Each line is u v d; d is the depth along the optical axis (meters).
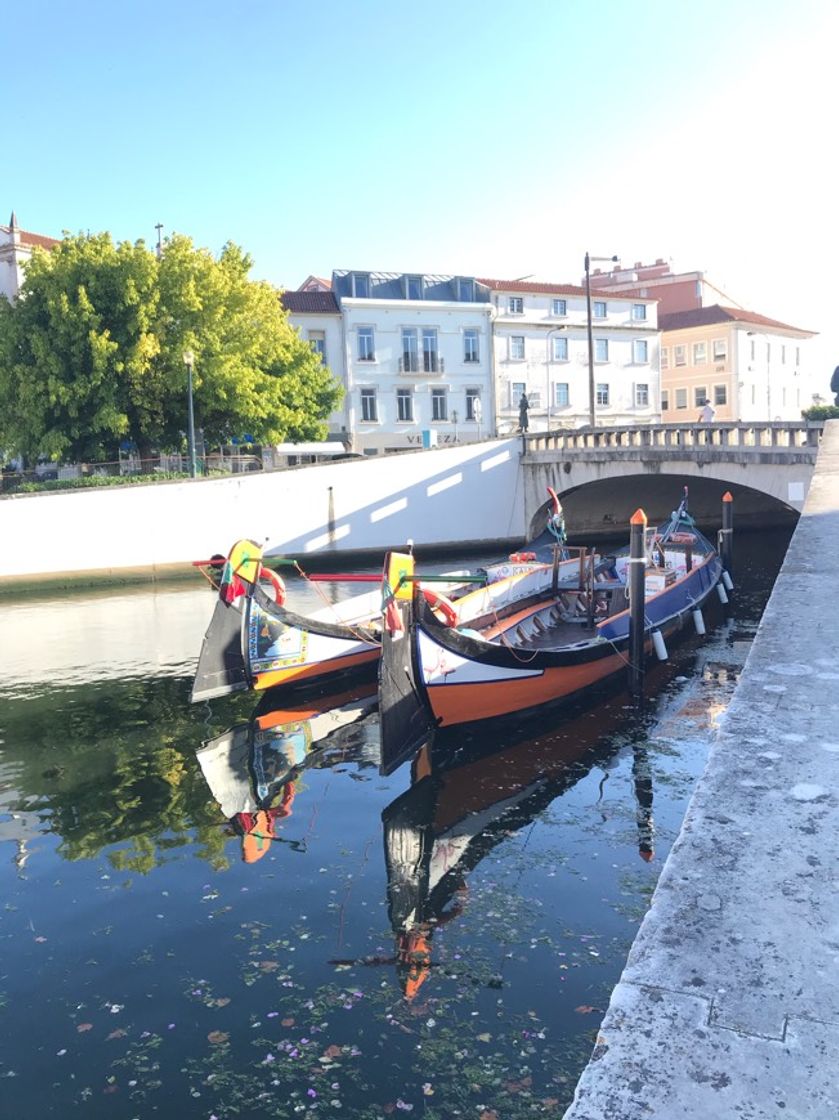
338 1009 5.93
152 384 31.70
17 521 28.39
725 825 2.86
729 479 28.03
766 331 60.41
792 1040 1.99
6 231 40.25
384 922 7.12
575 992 6.05
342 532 33.25
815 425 25.86
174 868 8.27
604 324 51.03
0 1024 5.90
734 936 2.33
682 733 12.22
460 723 12.10
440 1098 5.05
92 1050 5.59
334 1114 4.96
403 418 46.41
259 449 38.94
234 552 14.36
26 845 8.90
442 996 6.05
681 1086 1.90
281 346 36.19
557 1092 5.07
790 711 3.68
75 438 31.88
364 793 10.23
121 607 25.09
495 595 15.53
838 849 2.69
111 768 11.30
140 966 6.56
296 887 7.81
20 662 17.81
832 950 2.26
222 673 14.66
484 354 47.97
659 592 17.58
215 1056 5.50
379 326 45.75
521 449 35.19
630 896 7.48
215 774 10.98
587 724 12.70
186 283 30.97
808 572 5.91
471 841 8.75
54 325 29.88
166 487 30.72
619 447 31.31
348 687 15.48
